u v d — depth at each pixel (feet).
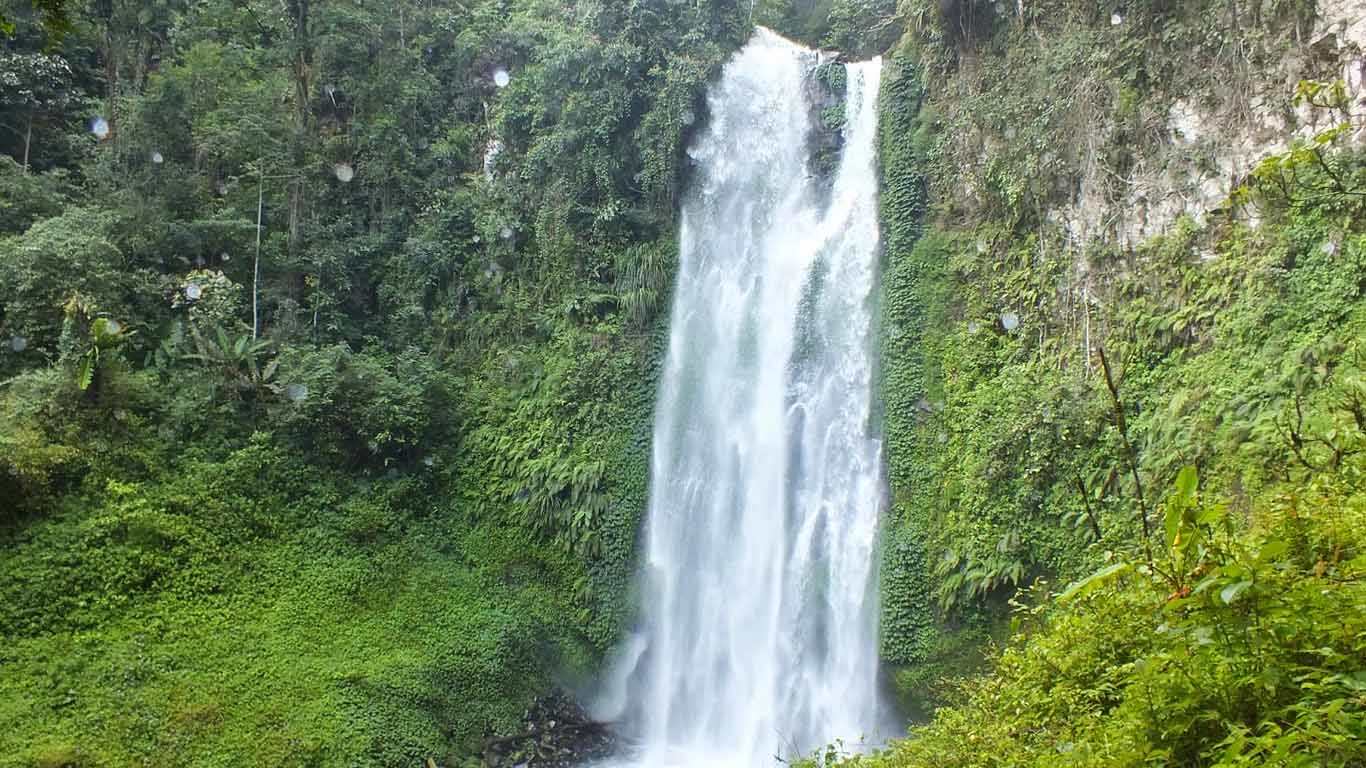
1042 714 18.35
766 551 57.93
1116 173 48.85
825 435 58.44
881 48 72.43
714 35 68.18
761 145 67.62
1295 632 12.00
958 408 53.78
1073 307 49.98
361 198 71.56
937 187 59.82
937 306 57.16
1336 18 40.24
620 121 66.28
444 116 75.46
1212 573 12.65
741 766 52.54
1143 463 42.52
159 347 60.29
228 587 51.60
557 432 61.72
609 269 66.13
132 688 44.19
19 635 44.65
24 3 65.26
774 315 63.46
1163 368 44.21
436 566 58.08
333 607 53.11
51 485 50.47
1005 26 57.06
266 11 71.41
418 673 50.65
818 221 65.00
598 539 58.18
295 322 64.49
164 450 55.52
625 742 55.26
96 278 57.00
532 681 54.34
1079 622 18.56
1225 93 44.39
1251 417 38.24
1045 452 46.78
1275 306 39.37
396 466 61.72
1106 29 50.24
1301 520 14.71
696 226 66.13
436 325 69.15
